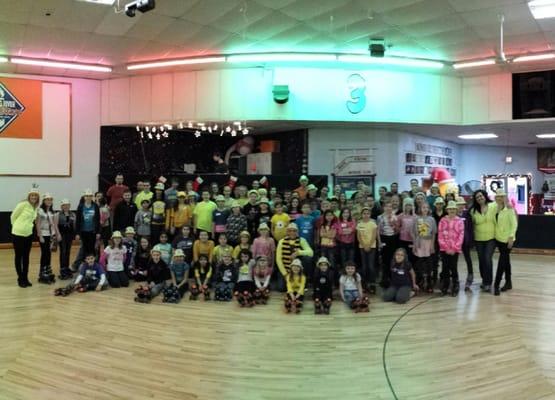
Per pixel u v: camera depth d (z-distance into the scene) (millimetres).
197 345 4613
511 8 7293
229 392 3592
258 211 7617
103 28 8273
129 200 8414
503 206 6883
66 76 11250
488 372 3980
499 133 12508
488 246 6910
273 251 6887
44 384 3727
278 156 12250
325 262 6012
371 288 6836
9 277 7695
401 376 3891
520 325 5270
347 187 11578
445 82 10938
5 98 10797
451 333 4988
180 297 6441
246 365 4113
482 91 10836
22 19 7832
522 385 3730
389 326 5238
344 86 10508
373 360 4230
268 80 10461
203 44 9180
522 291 6934
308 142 11641
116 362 4176
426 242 6824
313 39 8883
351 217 7141
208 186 10594
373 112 10570
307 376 3889
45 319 5441
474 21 7863
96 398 3488
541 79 10250
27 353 4391
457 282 6750
